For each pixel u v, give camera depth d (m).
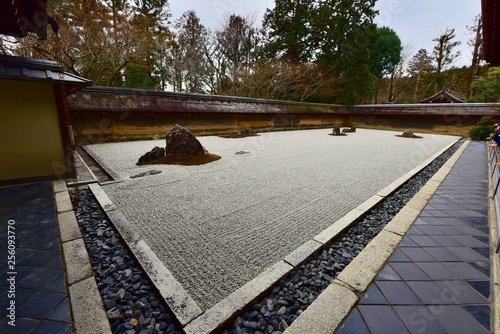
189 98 11.75
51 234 2.28
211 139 10.81
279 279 1.79
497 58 4.38
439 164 6.31
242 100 14.23
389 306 1.51
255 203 3.40
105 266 1.93
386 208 3.36
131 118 9.78
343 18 19.86
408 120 16.94
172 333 1.35
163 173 4.91
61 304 1.45
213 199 3.52
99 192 3.53
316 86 21.50
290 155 7.22
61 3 11.16
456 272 1.86
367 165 6.00
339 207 3.32
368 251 2.13
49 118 3.82
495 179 3.90
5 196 3.21
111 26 11.80
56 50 10.46
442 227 2.65
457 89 25.84
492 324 1.38
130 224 2.66
